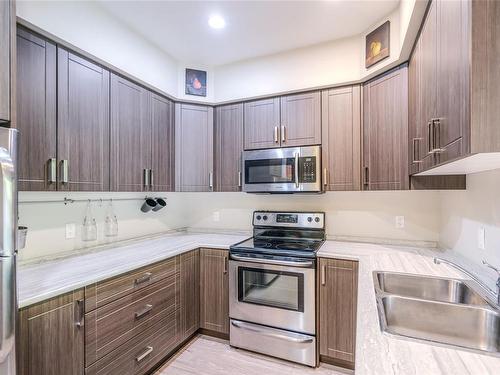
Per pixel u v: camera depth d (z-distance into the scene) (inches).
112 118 81.7
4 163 43.3
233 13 79.7
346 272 82.9
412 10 58.5
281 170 100.2
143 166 92.9
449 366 30.1
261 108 106.2
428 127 55.9
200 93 111.1
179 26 86.0
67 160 68.6
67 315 57.9
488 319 43.6
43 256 75.6
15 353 44.8
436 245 93.0
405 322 48.3
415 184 77.9
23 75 60.0
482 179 62.8
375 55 84.0
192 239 111.9
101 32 77.0
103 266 72.7
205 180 111.8
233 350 95.5
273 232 113.7
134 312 74.5
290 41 95.0
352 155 93.0
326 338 85.7
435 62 51.1
